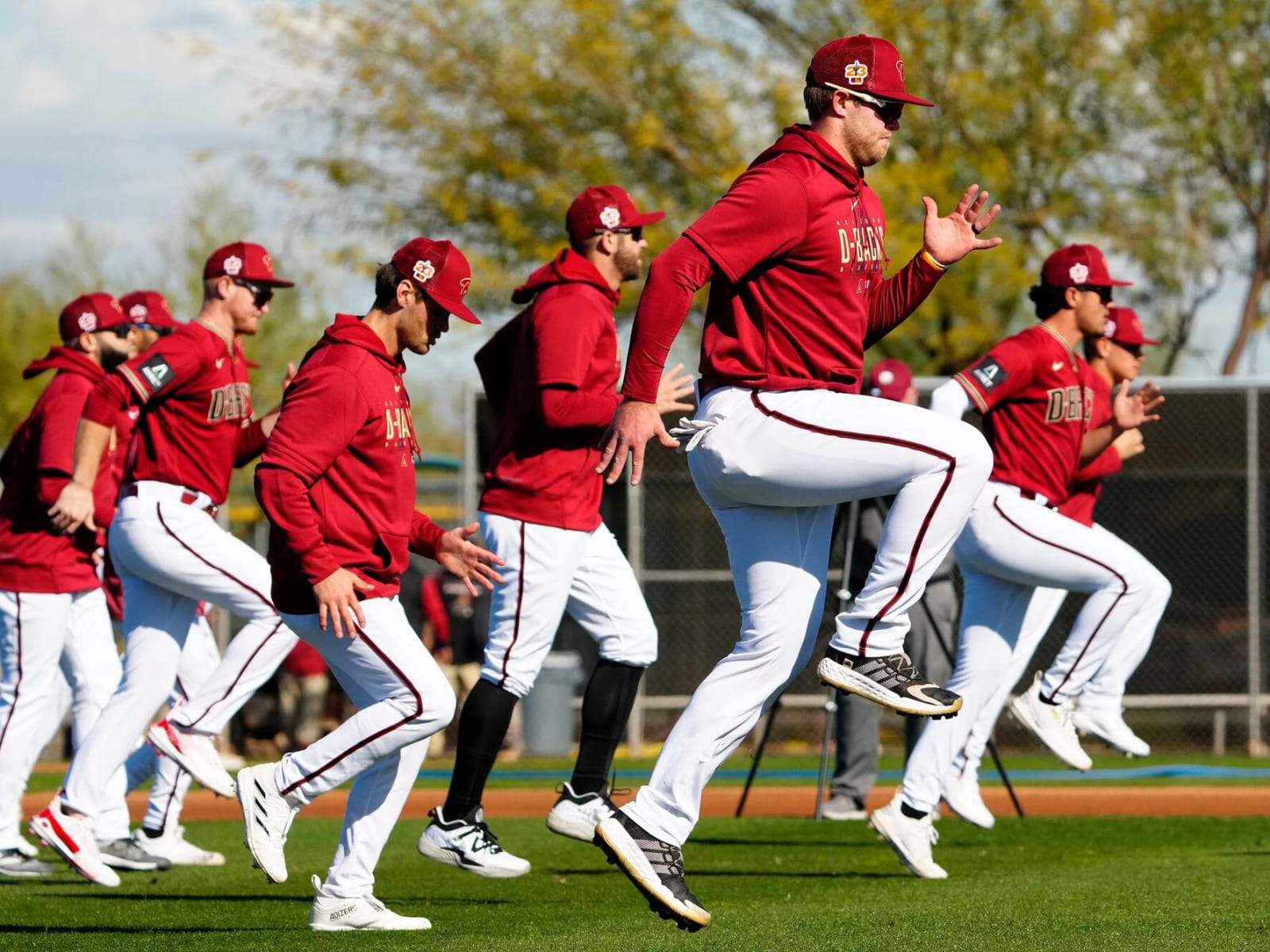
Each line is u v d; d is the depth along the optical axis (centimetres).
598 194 2536
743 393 1720
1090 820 3506
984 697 2636
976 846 3014
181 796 2766
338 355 1894
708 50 7500
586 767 2595
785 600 1761
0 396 12094
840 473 1698
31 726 2681
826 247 1692
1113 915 1972
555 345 2431
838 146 1747
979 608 2677
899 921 1945
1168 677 5047
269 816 1950
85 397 2630
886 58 1736
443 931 1962
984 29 7431
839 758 3506
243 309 2573
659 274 1641
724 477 1722
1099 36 7406
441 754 5319
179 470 2492
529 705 5169
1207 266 7562
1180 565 5031
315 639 1942
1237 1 7219
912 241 6719
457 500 6588
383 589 1947
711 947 1752
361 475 1912
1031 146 7325
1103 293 2703
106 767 2467
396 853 2964
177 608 2536
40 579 2661
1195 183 7581
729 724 1758
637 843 1739
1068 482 2689
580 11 7375
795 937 1823
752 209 1655
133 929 2008
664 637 5059
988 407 2606
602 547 2584
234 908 2238
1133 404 2856
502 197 7769
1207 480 5022
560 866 2733
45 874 2653
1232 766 4672
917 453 1686
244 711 5369
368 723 1933
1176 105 7262
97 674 2795
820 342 1716
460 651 5309
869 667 1753
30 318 12156
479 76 7669
